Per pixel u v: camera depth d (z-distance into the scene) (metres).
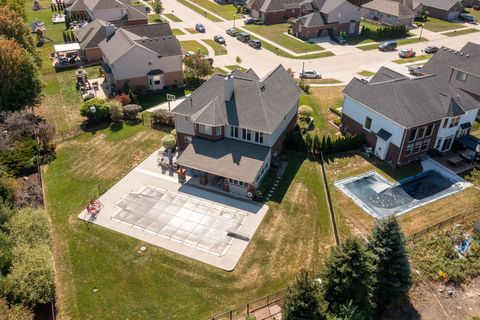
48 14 111.56
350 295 28.38
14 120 50.47
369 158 49.59
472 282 33.81
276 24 107.50
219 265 34.62
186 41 92.56
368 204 41.97
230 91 45.38
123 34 69.50
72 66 77.25
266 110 44.53
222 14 115.69
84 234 37.75
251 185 41.47
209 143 45.56
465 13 119.38
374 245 30.16
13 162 45.62
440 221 39.47
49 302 31.12
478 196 42.31
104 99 61.12
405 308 31.59
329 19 95.56
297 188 44.19
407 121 45.03
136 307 31.14
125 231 38.06
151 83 67.94
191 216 39.94
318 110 61.59
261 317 30.25
